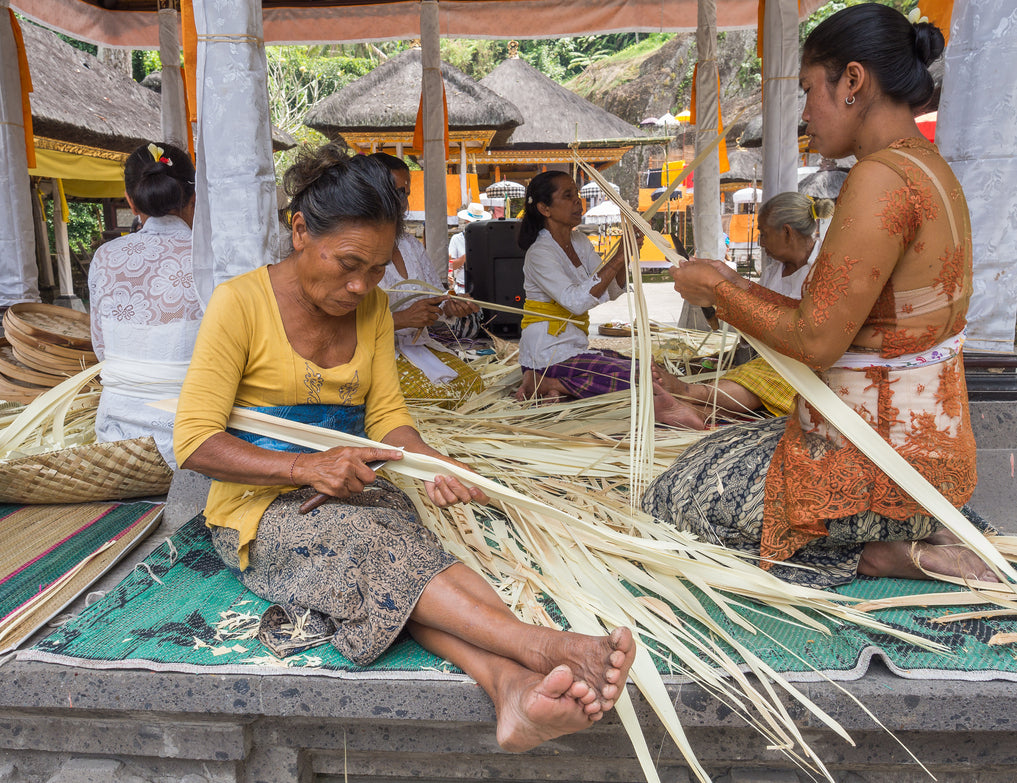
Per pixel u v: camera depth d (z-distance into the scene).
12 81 4.62
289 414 1.84
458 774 1.68
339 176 1.57
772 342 1.71
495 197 19.52
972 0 2.75
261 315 1.76
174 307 2.58
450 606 1.50
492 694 1.45
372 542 1.58
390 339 2.00
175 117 6.91
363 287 1.66
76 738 1.65
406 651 1.62
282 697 1.53
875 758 1.57
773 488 1.87
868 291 1.56
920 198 1.54
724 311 1.81
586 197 20.16
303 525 1.67
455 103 13.81
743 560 1.93
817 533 1.80
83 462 2.43
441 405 3.59
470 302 3.66
